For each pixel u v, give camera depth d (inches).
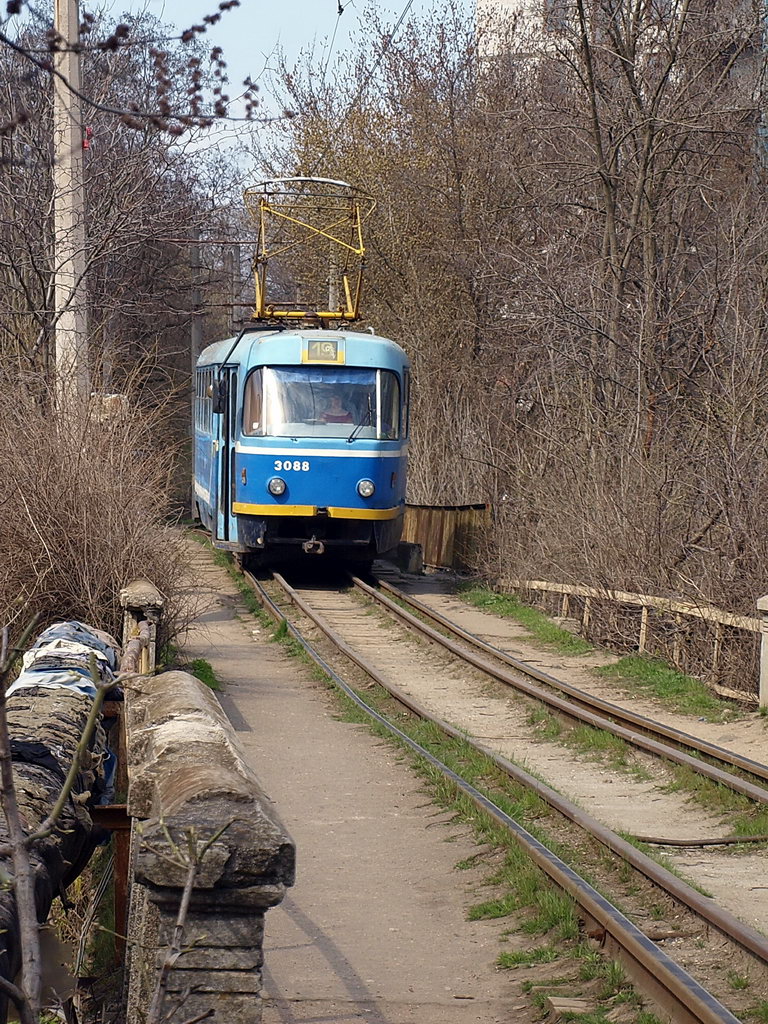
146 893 143.1
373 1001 255.3
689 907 291.4
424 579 1100.5
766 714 552.7
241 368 952.3
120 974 265.4
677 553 738.2
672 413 843.4
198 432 1230.9
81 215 665.6
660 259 1028.5
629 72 949.2
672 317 884.6
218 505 1000.9
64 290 684.7
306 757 471.2
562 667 698.2
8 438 560.1
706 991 231.8
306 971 272.1
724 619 612.7
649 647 709.3
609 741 492.1
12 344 730.2
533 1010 248.5
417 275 1416.1
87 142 657.6
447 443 1288.1
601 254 1015.6
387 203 1438.2
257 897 137.3
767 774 426.3
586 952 272.7
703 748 472.4
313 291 1541.6
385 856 356.2
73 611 554.3
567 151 1136.8
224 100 223.6
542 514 936.9
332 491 927.7
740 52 964.6
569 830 374.9
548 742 517.3
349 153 1476.4
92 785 253.9
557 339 966.4
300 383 940.0
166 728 163.3
